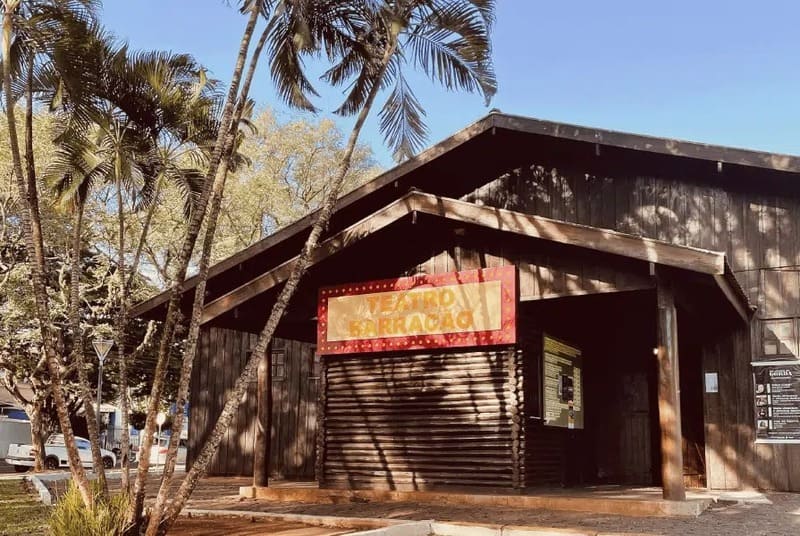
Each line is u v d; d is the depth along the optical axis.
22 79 9.43
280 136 32.16
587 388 13.88
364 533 7.66
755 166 11.55
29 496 13.26
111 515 7.29
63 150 10.84
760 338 12.26
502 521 8.70
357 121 9.36
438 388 11.41
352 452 11.97
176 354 30.84
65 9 8.83
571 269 10.49
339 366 12.32
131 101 10.09
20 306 24.23
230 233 29.11
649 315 13.98
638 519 8.73
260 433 12.39
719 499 10.65
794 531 7.73
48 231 23.88
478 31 10.81
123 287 10.84
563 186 13.88
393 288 11.72
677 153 11.98
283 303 8.27
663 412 9.24
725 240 12.52
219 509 10.38
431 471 11.26
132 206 12.55
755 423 12.14
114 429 41.91
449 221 11.43
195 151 12.08
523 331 11.01
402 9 10.21
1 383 31.45
